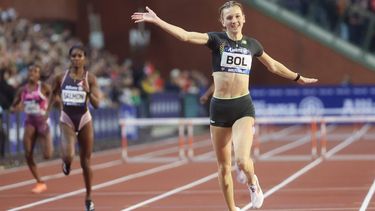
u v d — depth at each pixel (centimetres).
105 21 9862
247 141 2055
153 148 6006
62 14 8906
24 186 3666
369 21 9406
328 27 9656
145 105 7381
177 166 4612
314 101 8112
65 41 7831
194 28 10006
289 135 7225
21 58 5947
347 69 9512
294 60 9638
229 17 2094
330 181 3650
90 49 8100
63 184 3725
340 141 6400
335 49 9519
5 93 4825
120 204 2977
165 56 10062
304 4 9762
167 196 3209
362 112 8075
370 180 3666
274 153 5397
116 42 9881
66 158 2744
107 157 5278
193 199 3083
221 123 2116
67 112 2747
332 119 5197
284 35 9675
